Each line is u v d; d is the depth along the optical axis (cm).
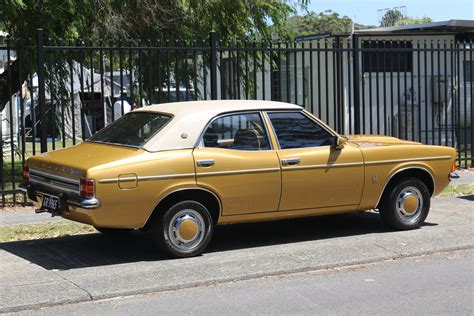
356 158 783
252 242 791
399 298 574
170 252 697
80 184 650
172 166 679
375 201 808
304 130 770
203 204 718
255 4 1448
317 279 640
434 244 766
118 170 654
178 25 1409
